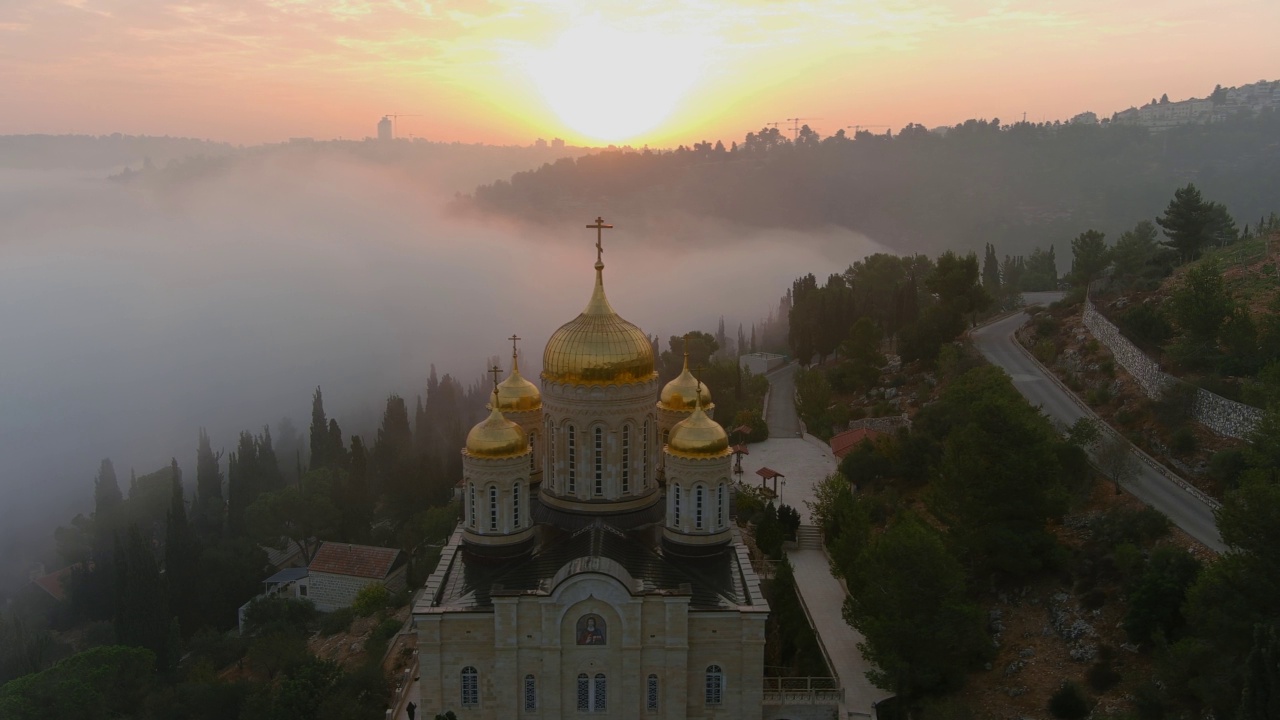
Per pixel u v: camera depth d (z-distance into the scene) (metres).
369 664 94.56
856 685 78.00
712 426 74.12
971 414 87.12
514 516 73.81
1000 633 80.19
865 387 162.25
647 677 67.75
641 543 76.25
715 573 73.06
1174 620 68.19
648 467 80.75
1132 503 88.06
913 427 125.31
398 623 108.12
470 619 67.81
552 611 66.44
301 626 123.12
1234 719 55.94
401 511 158.75
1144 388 111.62
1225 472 84.38
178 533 139.38
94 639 137.00
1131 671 68.88
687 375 87.94
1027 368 141.25
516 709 67.38
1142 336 118.12
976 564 88.88
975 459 82.81
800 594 96.88
